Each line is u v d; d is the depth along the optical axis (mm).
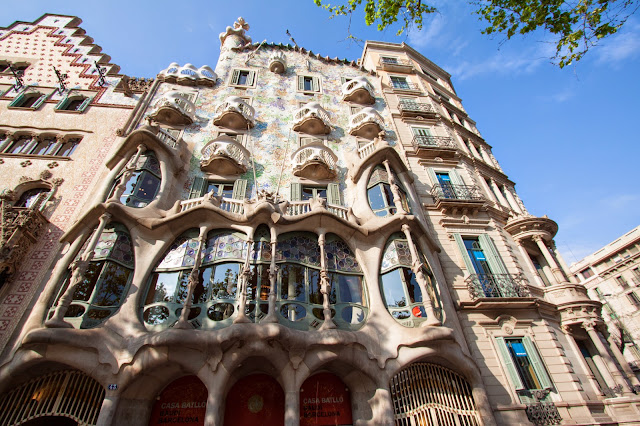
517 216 17156
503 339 11852
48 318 9195
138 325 9320
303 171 15477
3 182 13594
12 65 18094
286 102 19750
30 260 11570
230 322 9398
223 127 17266
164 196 12586
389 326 10539
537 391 10836
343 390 10453
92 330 9008
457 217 15539
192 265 10633
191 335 8688
